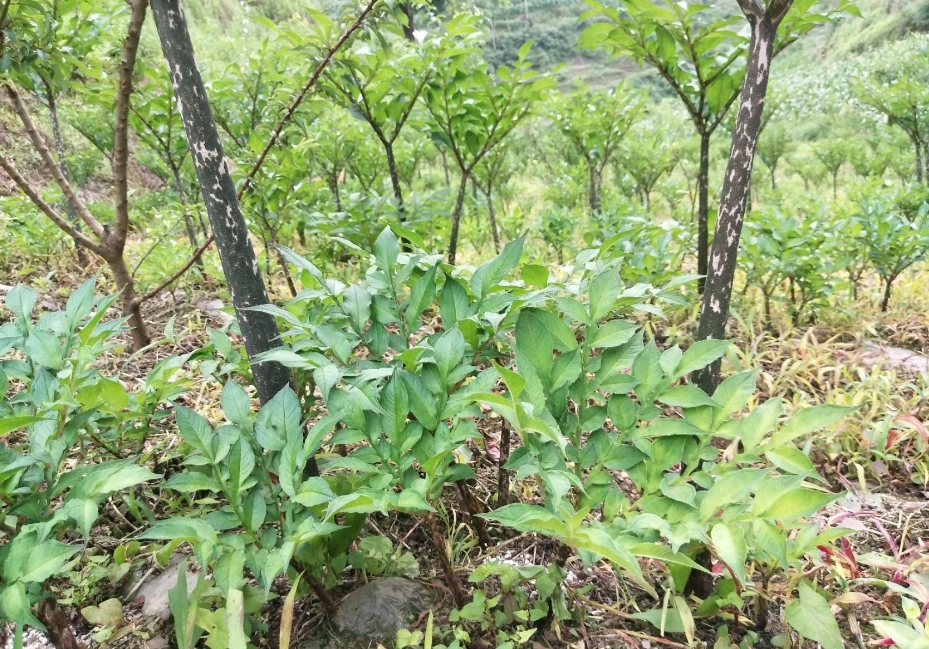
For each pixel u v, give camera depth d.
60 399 1.49
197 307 4.11
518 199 11.84
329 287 1.82
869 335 3.83
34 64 2.38
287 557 1.21
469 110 3.57
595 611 1.70
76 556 1.88
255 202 3.58
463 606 1.60
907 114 8.78
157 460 2.29
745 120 1.58
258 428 1.50
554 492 1.23
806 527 1.46
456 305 1.74
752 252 3.64
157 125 4.24
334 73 3.21
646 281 3.39
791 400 3.00
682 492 1.42
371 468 1.48
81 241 2.84
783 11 1.47
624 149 8.16
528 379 1.50
